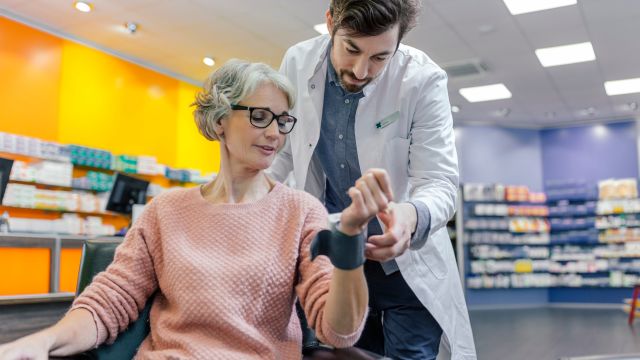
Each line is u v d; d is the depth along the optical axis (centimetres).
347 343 103
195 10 604
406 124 167
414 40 677
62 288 571
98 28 659
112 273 122
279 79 123
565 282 1080
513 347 567
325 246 96
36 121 640
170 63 777
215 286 113
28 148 617
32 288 555
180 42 699
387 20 128
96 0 585
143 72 768
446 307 175
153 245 125
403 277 168
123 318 119
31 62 636
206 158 865
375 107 166
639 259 1040
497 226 1076
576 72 792
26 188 617
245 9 598
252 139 121
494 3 580
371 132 168
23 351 100
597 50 708
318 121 171
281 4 584
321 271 111
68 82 675
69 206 657
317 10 597
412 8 137
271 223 121
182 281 115
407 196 180
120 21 637
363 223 94
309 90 171
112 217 724
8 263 552
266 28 649
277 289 116
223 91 122
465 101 942
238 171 126
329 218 99
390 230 102
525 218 1091
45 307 199
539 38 670
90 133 697
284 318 118
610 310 981
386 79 165
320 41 174
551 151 1109
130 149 746
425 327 172
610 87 862
